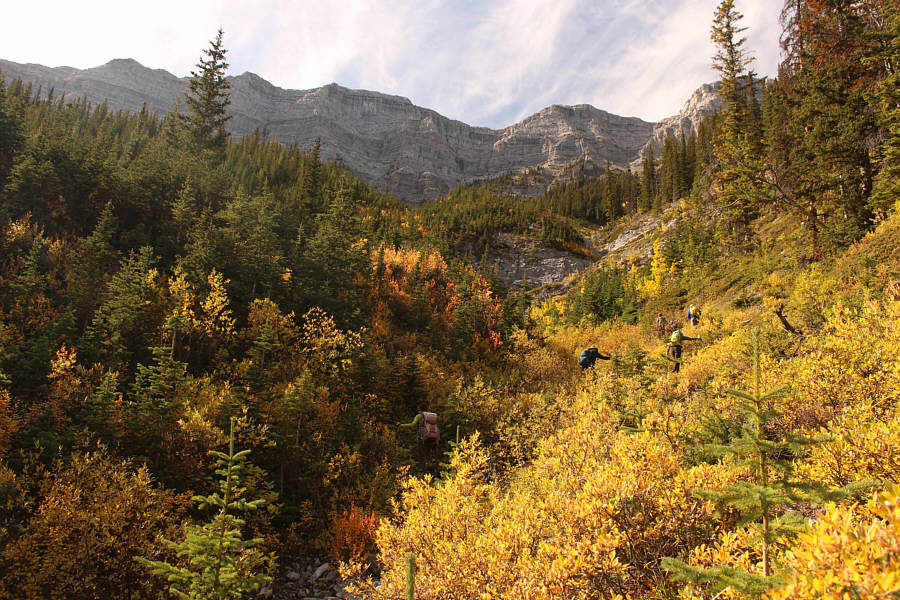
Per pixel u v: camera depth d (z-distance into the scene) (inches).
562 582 216.4
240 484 789.2
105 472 669.9
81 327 1066.1
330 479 923.4
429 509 372.8
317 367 1152.8
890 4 882.1
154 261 1173.7
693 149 4180.6
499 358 1627.7
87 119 4003.4
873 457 191.2
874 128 871.1
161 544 613.6
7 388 751.1
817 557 104.3
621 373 749.9
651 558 233.0
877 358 292.0
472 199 4822.8
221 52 3102.9
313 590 725.3
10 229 1127.6
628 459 271.3
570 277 3442.4
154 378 827.4
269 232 1565.0
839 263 676.7
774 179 1107.9
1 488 599.5
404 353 1508.4
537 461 436.5
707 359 576.4
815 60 1085.1
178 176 1754.4
